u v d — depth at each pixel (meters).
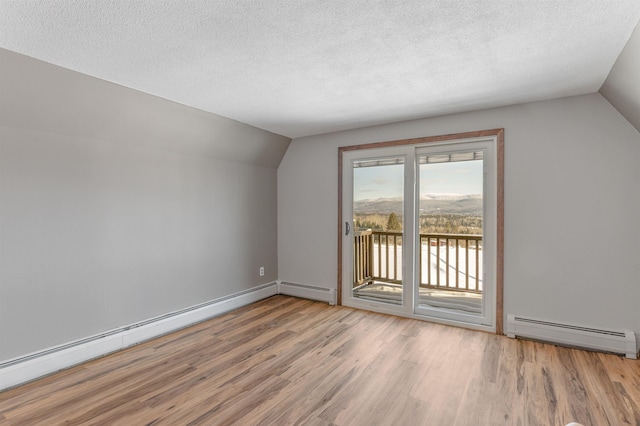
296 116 3.54
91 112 2.62
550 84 2.65
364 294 4.12
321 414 2.02
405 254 3.80
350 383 2.38
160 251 3.33
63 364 2.58
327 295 4.35
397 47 2.03
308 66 2.29
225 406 2.10
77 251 2.71
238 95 2.86
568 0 1.55
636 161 2.71
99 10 1.58
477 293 3.52
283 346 3.01
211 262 3.87
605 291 2.83
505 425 1.91
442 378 2.44
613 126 2.78
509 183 3.19
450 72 2.41
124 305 3.03
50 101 2.37
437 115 3.52
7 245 2.34
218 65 2.25
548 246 3.03
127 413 2.02
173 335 3.28
